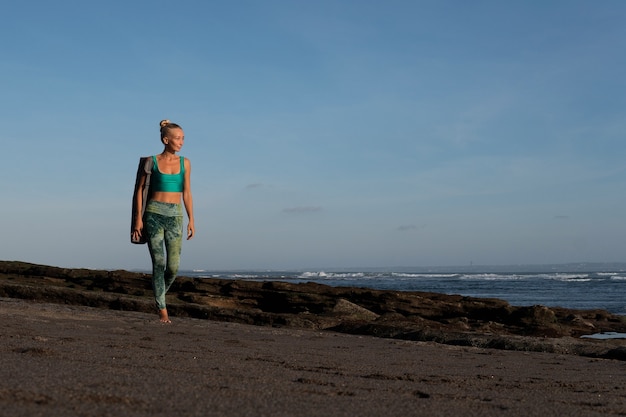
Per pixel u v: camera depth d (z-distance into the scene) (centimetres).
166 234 949
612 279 9956
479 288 6688
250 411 279
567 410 338
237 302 1870
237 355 556
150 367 416
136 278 2102
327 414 286
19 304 1120
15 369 362
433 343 870
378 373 480
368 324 1116
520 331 1462
